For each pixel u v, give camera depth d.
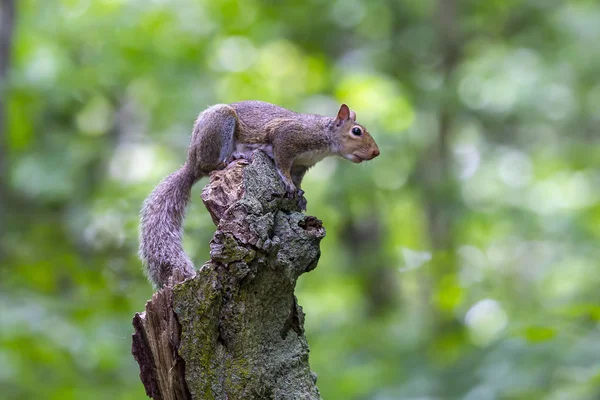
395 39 18.41
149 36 17.36
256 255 5.24
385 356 14.62
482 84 18.55
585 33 19.67
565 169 23.12
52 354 10.98
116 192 15.23
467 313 15.13
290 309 5.48
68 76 16.19
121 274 12.41
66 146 15.91
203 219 10.45
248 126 7.66
